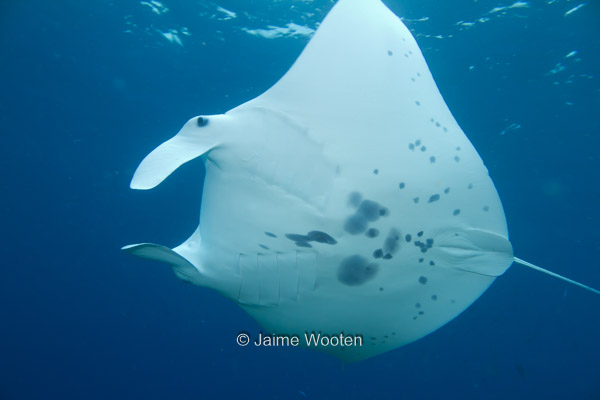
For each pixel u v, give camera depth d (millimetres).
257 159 1803
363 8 1872
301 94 1812
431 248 2021
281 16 6828
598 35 6477
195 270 1969
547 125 9141
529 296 15102
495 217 2023
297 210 1824
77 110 10844
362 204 1856
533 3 6031
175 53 8438
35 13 7910
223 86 9172
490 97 8219
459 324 13766
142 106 10469
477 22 6398
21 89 10188
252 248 1924
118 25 7949
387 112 1859
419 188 1915
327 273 1980
